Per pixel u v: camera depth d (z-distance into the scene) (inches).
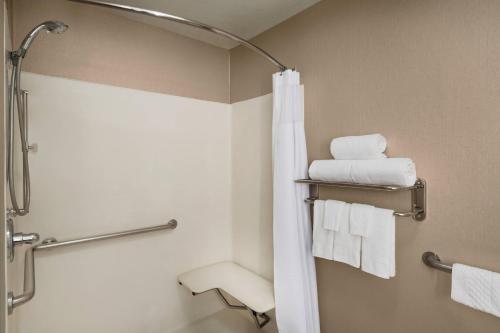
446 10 39.8
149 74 66.2
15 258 43.3
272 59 55.4
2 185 30.5
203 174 76.2
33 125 51.6
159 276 68.7
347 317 53.5
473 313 38.3
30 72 51.2
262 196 71.7
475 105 37.4
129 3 57.3
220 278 69.8
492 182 36.3
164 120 68.7
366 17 49.2
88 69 57.6
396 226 46.1
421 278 43.2
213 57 78.2
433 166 41.6
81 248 57.4
